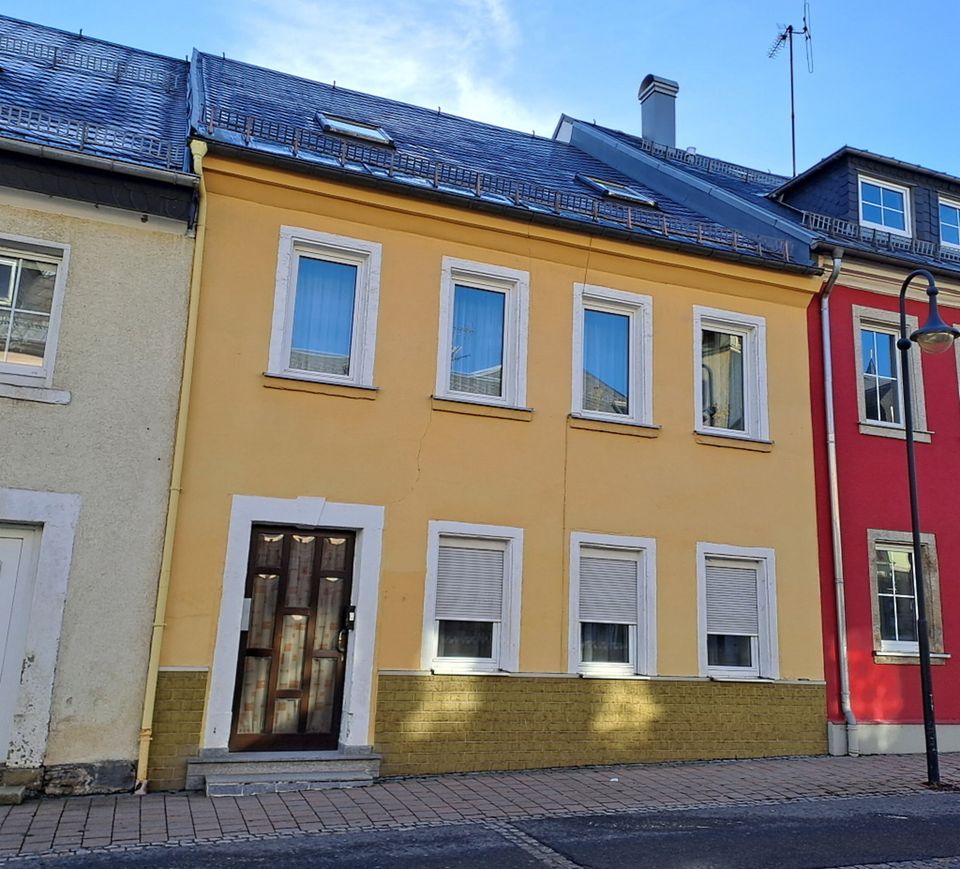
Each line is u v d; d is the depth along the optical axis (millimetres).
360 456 8945
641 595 9969
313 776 7863
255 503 8445
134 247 8312
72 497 7711
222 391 8523
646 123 18500
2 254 7973
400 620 8805
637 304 10711
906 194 14250
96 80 11289
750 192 15562
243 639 8320
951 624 11461
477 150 13078
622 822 6879
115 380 8031
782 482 10930
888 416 11945
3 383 7656
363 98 14273
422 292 9586
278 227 9078
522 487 9586
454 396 9484
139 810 6855
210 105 10211
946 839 6555
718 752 9875
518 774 8742
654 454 10328
